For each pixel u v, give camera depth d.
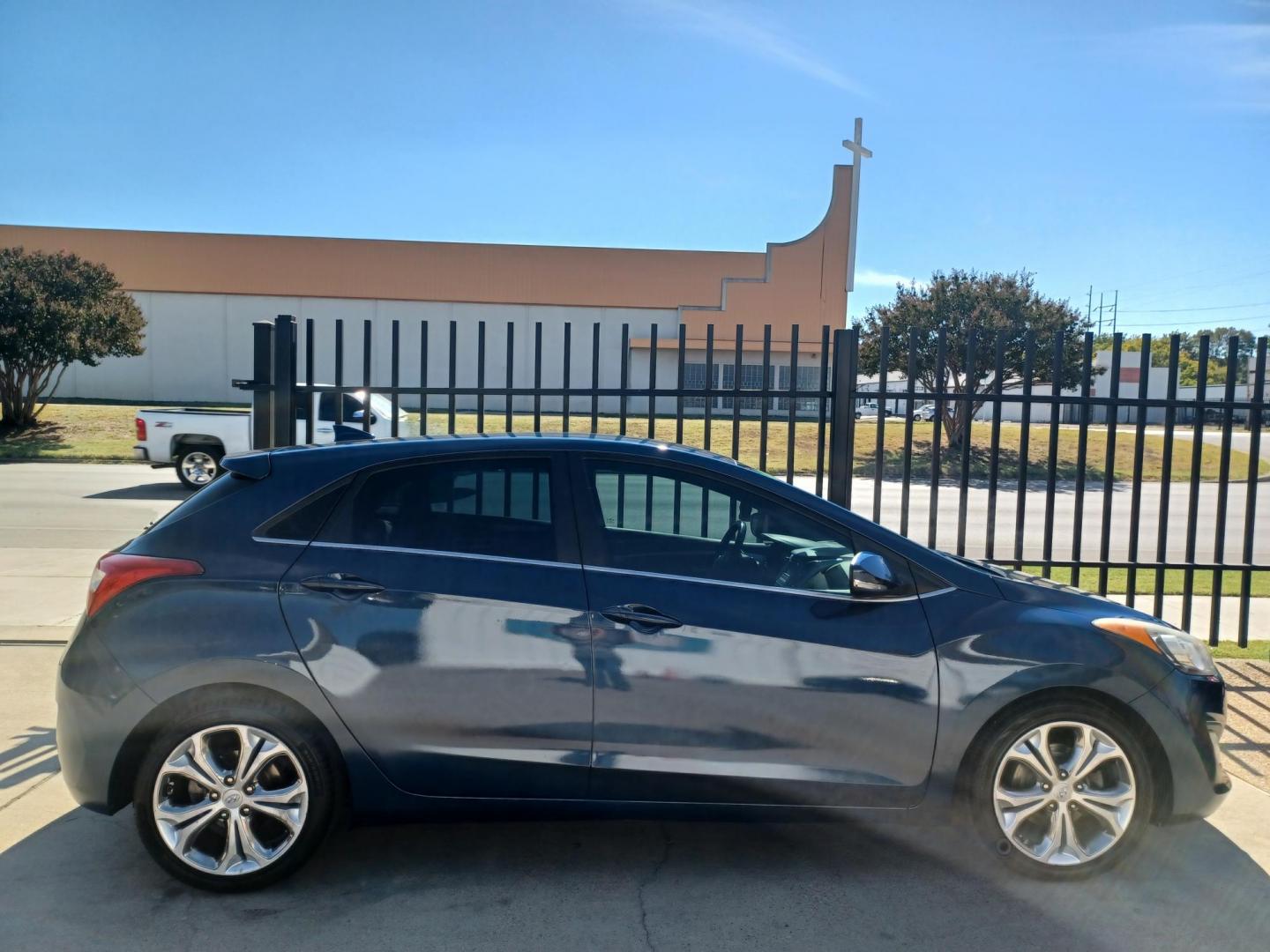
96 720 3.44
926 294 27.98
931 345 26.38
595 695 3.54
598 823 4.22
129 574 3.54
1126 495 19.91
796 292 38.34
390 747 3.51
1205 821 4.29
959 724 3.60
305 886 3.61
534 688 3.54
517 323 38.81
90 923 3.33
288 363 6.36
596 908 3.49
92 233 40.16
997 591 3.79
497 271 39.09
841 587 3.78
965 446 6.42
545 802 3.58
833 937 3.32
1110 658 3.64
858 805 3.63
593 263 39.34
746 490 3.85
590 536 3.71
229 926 3.32
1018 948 3.26
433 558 3.61
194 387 39.88
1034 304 27.12
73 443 25.31
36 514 14.04
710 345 6.36
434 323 38.94
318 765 3.49
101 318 26.91
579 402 38.28
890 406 49.84
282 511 3.65
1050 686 3.61
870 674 3.59
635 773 3.55
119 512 14.31
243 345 39.78
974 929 3.38
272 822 3.56
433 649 3.51
